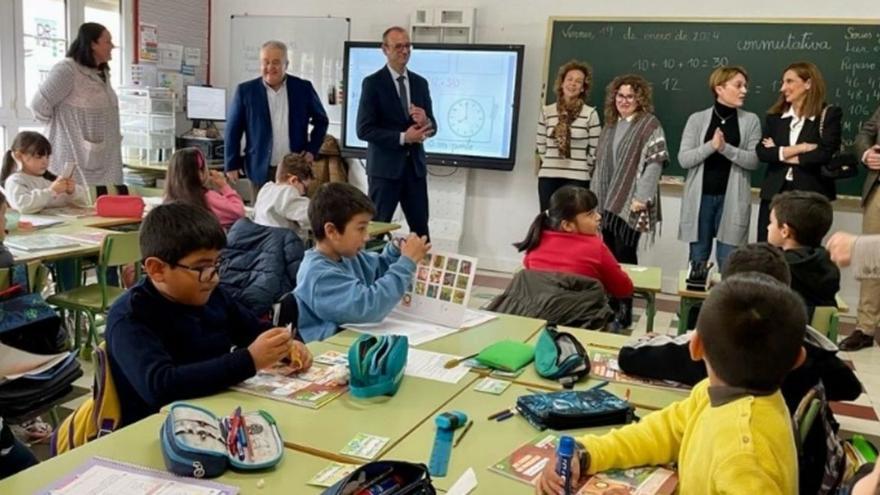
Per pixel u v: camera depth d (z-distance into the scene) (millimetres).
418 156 4551
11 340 2168
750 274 1251
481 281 5777
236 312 1841
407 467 1064
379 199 4488
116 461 1152
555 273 2664
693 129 4527
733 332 1096
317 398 1472
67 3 5660
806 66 4121
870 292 4258
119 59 6219
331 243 2115
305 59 6641
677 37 5453
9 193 3811
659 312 4953
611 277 2854
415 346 1881
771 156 4195
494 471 1197
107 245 3223
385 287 2027
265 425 1291
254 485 1115
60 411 2896
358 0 6391
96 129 4477
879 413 3312
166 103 6316
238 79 6945
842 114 4668
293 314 2035
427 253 2152
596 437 1248
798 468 1239
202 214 1624
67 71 4316
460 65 5977
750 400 1098
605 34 5637
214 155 6473
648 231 4449
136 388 1480
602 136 4680
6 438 1587
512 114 5902
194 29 6812
